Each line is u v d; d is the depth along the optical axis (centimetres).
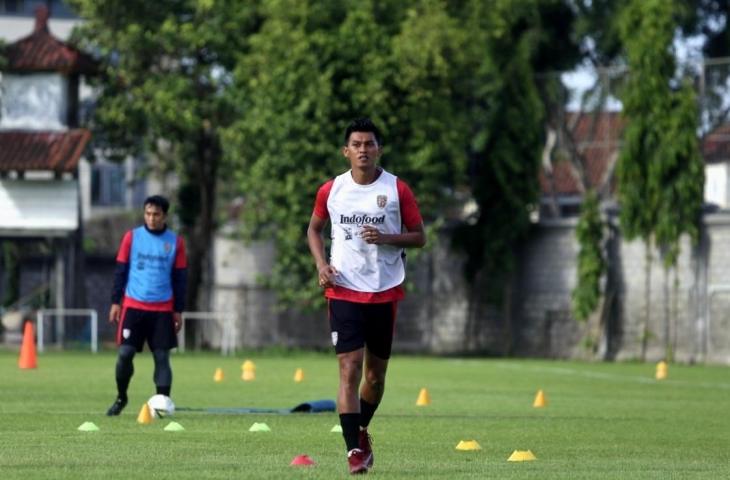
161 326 6028
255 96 14950
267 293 16762
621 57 17612
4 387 8269
